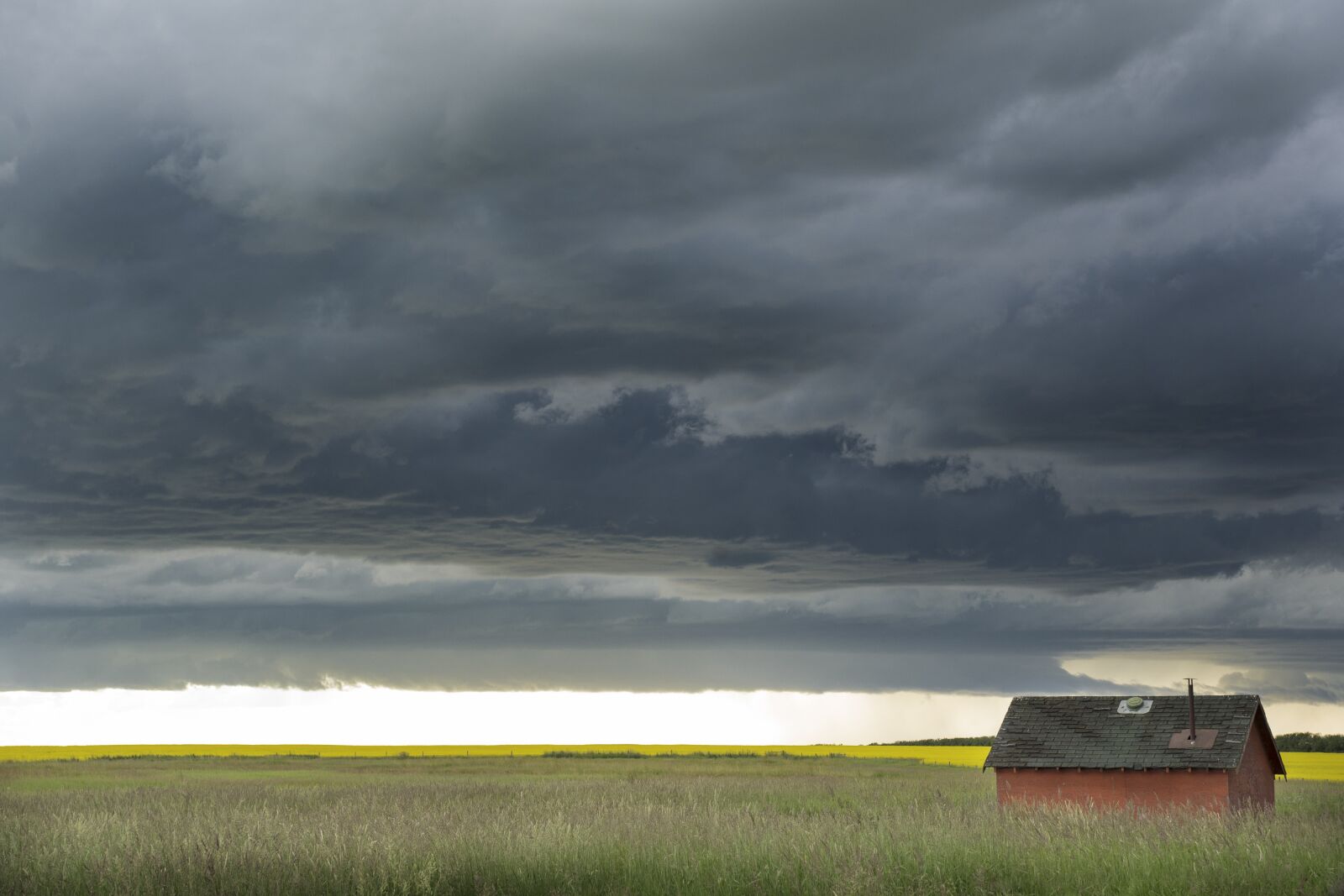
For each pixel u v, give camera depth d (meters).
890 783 62.00
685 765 93.31
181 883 18.84
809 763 97.62
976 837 24.08
